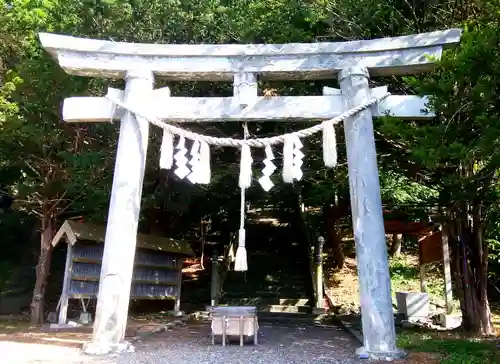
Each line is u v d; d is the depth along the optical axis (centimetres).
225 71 731
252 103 718
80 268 930
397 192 1266
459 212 898
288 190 1800
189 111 721
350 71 718
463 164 706
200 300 1401
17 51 979
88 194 999
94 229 970
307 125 983
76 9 950
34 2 989
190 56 734
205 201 1534
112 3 923
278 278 1512
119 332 646
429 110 686
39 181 1038
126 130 709
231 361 629
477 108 570
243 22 1017
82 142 1005
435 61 617
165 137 697
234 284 1477
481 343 695
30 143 955
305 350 724
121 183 688
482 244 908
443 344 693
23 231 1470
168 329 970
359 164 682
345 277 1559
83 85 919
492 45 536
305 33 907
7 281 1280
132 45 727
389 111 701
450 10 809
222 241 1872
